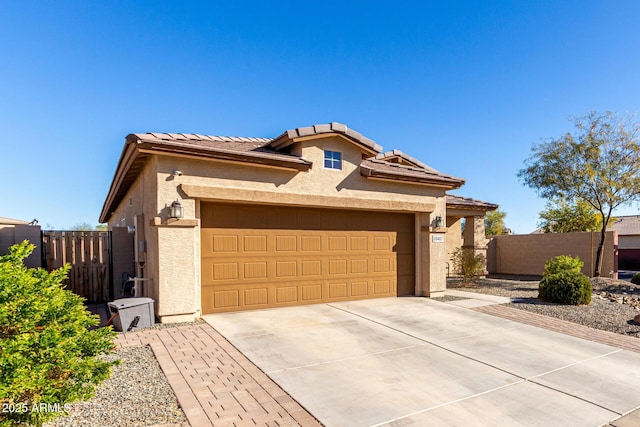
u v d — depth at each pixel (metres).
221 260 9.61
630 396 5.24
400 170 13.17
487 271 21.73
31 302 3.35
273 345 7.14
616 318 9.87
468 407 4.81
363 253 12.05
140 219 10.34
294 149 10.83
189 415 4.35
